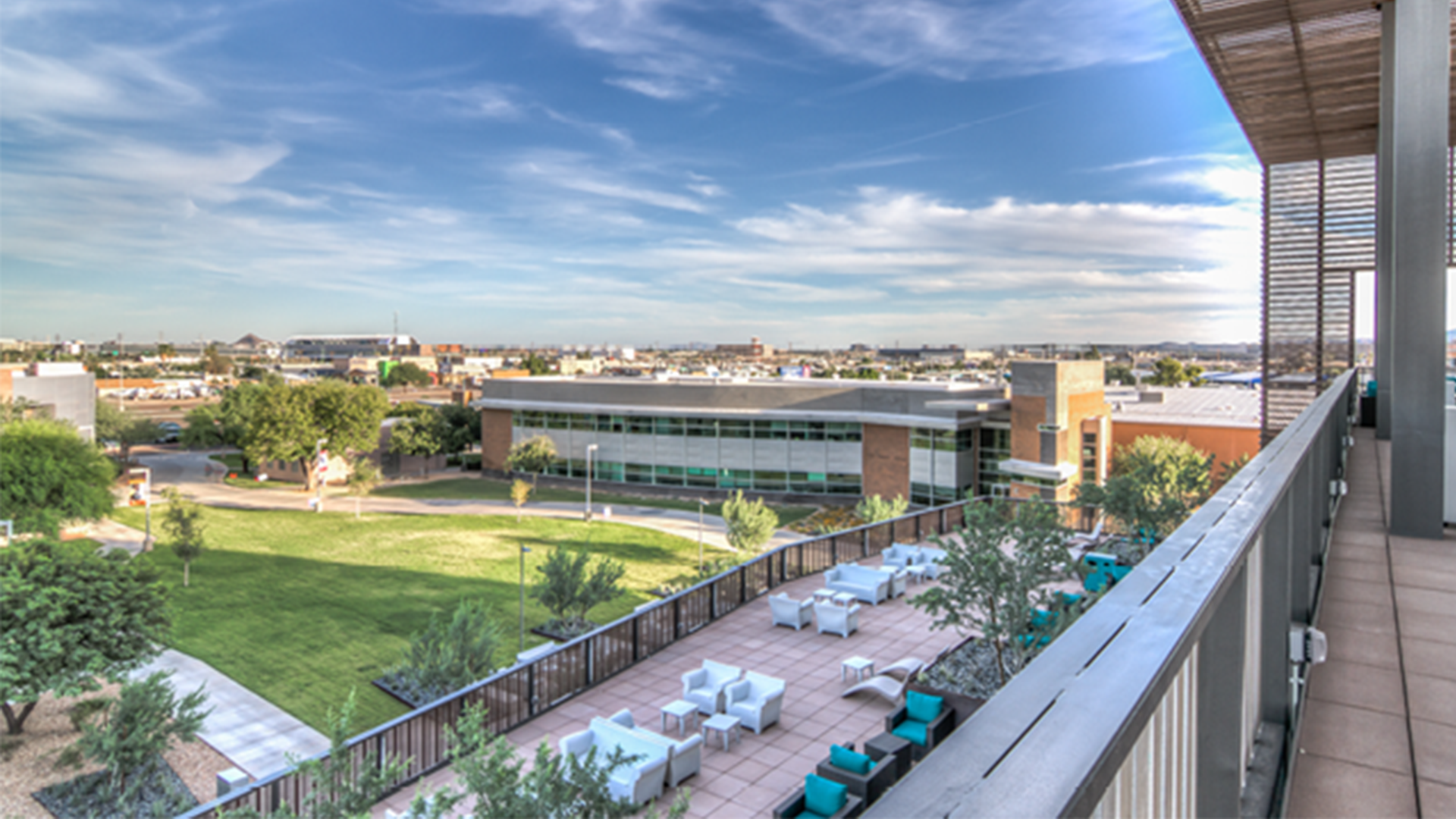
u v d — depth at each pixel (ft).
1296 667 12.17
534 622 119.34
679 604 59.52
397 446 267.59
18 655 68.33
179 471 280.51
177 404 504.02
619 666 54.39
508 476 257.75
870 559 77.61
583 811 24.93
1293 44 40.06
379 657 103.81
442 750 43.32
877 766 36.58
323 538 175.11
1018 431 172.65
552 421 246.68
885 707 48.88
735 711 46.50
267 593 132.98
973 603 46.11
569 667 50.70
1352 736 10.37
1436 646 13.35
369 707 88.48
